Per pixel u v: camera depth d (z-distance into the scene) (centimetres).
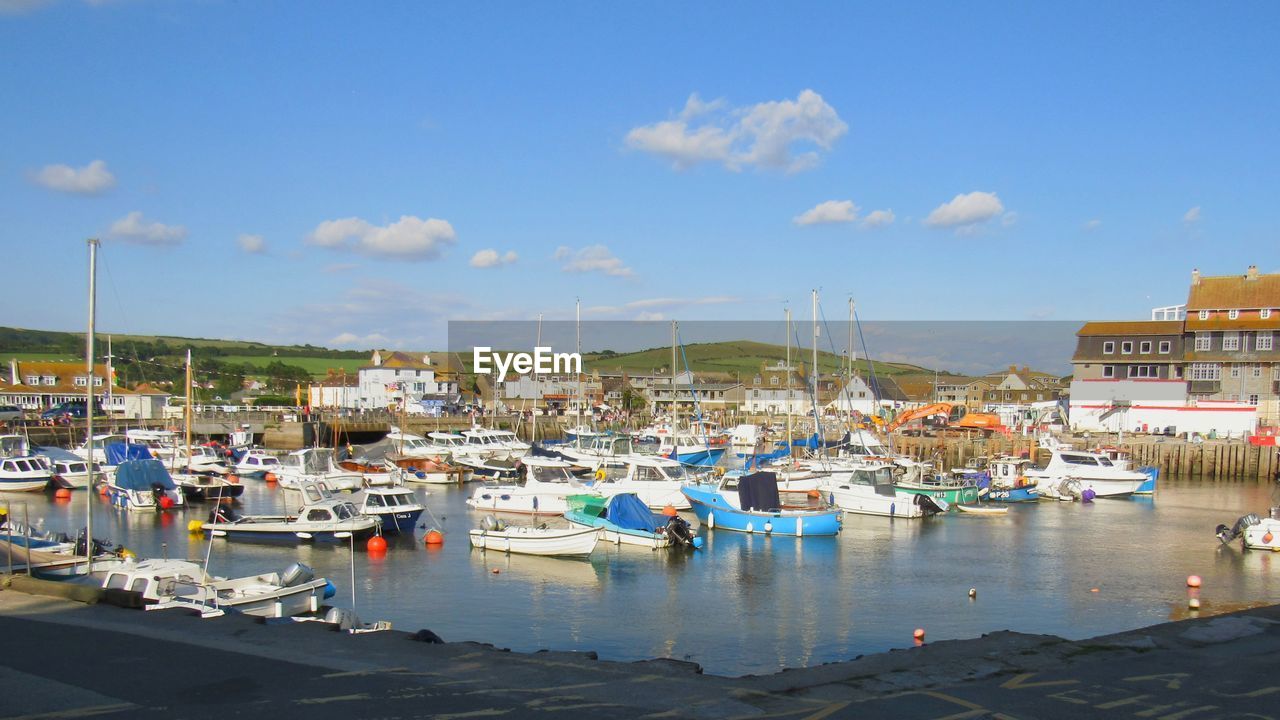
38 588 1594
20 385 9556
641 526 3319
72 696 1004
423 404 10331
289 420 8150
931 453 7006
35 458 5022
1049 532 3797
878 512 4219
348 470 5666
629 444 5997
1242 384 7981
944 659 1123
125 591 1517
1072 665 1103
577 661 1142
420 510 3550
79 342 16462
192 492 4531
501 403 10781
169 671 1102
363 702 975
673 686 1028
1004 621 2339
